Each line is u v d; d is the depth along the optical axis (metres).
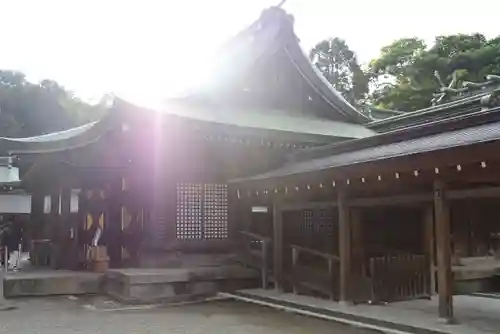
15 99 48.00
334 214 12.51
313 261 12.76
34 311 10.42
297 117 16.97
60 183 16.86
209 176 14.66
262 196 13.55
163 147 14.20
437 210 8.23
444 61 40.34
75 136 14.92
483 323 8.16
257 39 16.62
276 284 12.46
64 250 15.76
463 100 18.02
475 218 15.41
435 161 7.71
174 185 14.23
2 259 18.58
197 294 12.27
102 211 15.42
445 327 7.79
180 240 14.10
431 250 11.41
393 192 9.52
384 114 27.81
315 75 17.34
